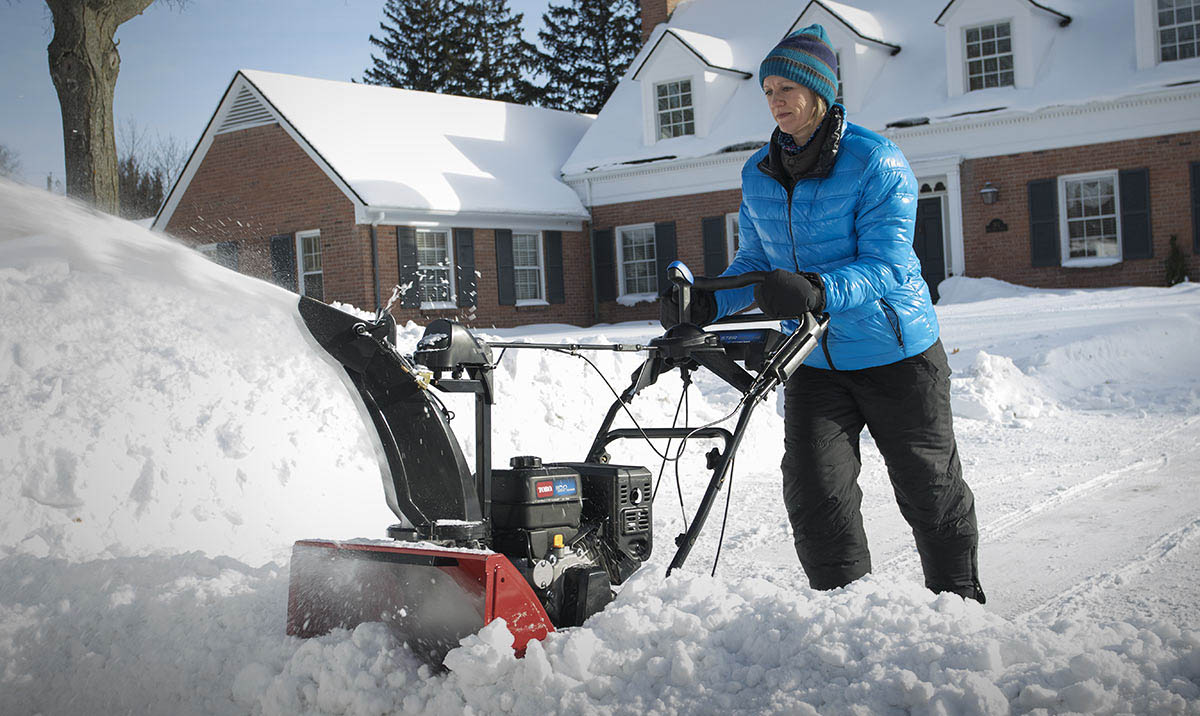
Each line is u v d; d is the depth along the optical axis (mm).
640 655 2777
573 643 2781
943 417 3576
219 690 3131
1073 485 6746
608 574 3268
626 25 54094
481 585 2797
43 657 3416
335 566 3156
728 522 6016
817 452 3594
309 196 23578
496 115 28828
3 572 3973
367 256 22859
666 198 26250
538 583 3096
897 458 3592
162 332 6758
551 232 26688
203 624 3418
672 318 3520
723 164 25234
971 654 2512
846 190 3459
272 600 3551
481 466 3207
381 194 22703
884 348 3498
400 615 2990
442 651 2902
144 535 4945
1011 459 7836
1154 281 20953
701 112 25781
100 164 16000
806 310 3186
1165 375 11430
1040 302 18625
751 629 2789
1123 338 12133
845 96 23953
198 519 5203
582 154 27859
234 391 6293
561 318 26969
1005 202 22266
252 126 24422
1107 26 22328
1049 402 10367
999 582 4688
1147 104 20781
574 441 7711
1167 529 5457
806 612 2787
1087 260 21594
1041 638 2615
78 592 3764
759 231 3832
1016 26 22141
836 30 23875
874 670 2521
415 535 3184
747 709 2551
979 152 22438
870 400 3580
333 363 3270
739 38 28000
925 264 23328
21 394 5512
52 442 5172
